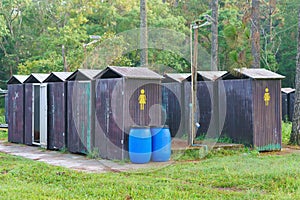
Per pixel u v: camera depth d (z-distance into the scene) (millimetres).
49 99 13312
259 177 8430
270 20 33344
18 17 35438
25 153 12516
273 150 12539
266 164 9883
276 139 12570
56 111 13031
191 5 33938
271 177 8367
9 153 12523
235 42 11273
